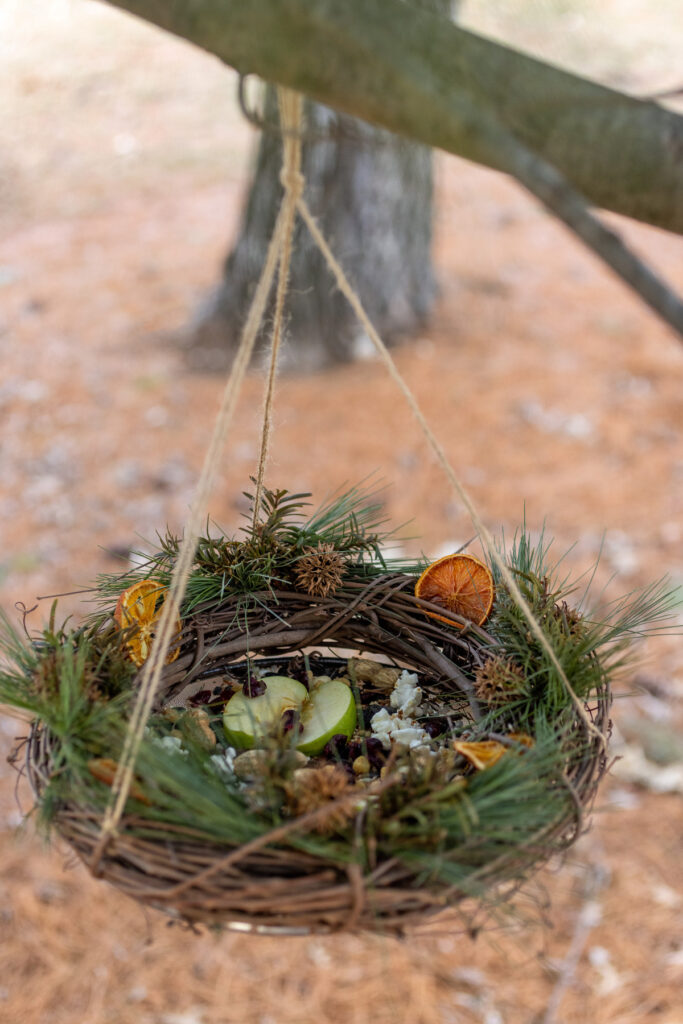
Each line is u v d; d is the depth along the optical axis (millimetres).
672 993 1714
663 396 3289
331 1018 1698
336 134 1176
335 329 3445
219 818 1043
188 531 1098
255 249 3355
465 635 1231
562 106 937
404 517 2768
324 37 878
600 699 1162
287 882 1018
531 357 3514
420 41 912
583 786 1097
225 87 5953
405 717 1225
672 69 2889
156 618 1217
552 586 1254
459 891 1041
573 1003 1709
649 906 1819
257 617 1258
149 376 3414
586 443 3088
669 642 2363
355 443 3062
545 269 4125
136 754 1049
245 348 1085
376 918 1024
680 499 2832
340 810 1033
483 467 2984
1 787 2014
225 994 1727
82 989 1726
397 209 3449
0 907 1812
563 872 1861
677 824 1955
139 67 6176
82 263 4250
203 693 1243
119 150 5371
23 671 1166
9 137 5488
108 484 2938
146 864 1040
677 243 4254
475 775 1088
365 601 1248
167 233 4500
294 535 1273
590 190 965
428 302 3693
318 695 1226
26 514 2846
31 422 3221
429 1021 1690
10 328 3734
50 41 6473
